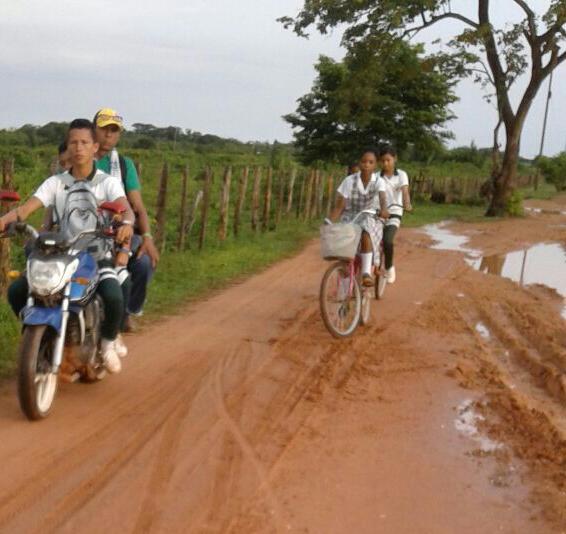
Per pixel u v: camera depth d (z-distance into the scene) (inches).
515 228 826.8
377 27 955.3
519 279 478.6
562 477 171.2
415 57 1191.6
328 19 952.3
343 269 291.6
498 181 996.6
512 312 358.9
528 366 271.7
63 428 186.7
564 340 307.1
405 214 912.3
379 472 171.9
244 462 173.2
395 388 233.8
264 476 166.2
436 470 174.2
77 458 170.1
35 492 153.2
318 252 538.6
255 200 621.3
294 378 238.7
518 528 148.5
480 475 172.2
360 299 299.7
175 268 418.6
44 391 192.1
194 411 204.4
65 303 183.8
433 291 399.2
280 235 624.4
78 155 199.2
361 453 182.2
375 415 209.2
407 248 585.6
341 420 204.1
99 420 193.5
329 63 1395.2
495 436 196.7
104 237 197.9
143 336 280.5
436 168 1726.1
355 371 249.3
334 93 1095.6
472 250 610.9
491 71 971.9
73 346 196.2
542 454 184.1
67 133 204.5
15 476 159.6
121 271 205.8
